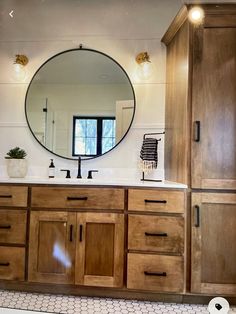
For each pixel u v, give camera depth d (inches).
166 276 73.1
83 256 75.9
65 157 98.7
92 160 98.3
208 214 73.5
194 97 74.8
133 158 97.3
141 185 75.2
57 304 73.0
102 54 99.3
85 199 76.6
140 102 97.7
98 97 99.4
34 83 100.7
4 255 78.1
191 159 74.4
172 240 73.4
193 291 72.5
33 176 98.0
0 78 100.7
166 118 95.0
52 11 100.0
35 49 100.7
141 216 74.7
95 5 98.9
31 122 100.3
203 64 74.9
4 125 100.4
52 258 76.8
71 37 100.0
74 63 100.7
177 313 69.9
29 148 99.7
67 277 75.9
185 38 77.9
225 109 74.3
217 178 73.7
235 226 72.9
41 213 77.7
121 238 75.2
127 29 98.5
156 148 93.0
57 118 100.0
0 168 98.7
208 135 74.4
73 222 76.6
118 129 98.3
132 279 74.0
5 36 101.0
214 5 73.3
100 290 76.7
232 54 74.4
